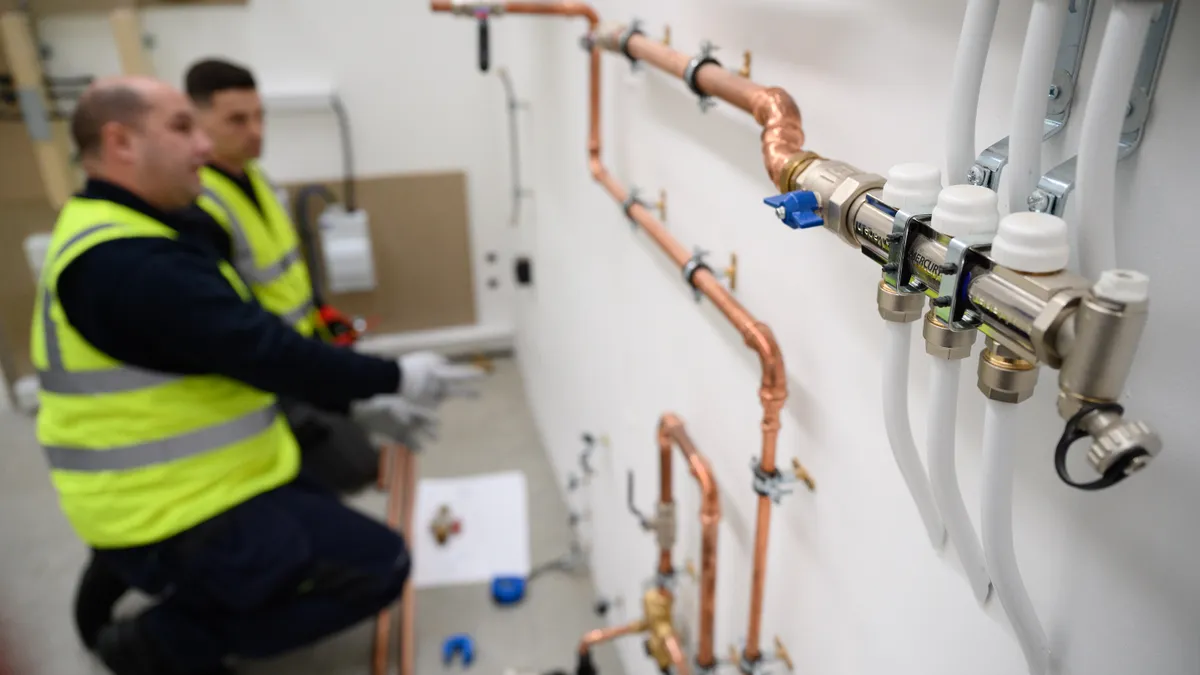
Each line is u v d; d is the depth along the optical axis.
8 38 2.15
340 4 2.38
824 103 0.66
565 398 2.03
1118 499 0.43
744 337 0.78
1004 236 0.36
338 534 1.50
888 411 0.50
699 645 1.05
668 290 1.12
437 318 2.88
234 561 1.38
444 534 1.99
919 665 0.64
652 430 1.29
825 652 0.81
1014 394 0.39
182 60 2.36
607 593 1.76
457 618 1.79
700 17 0.88
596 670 1.45
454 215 2.71
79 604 1.59
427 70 2.50
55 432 1.32
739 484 0.97
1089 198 0.34
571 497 2.04
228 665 1.66
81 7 2.23
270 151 2.50
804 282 0.74
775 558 0.90
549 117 1.78
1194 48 0.36
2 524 2.05
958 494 0.48
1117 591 0.44
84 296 1.21
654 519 1.17
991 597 0.53
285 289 1.86
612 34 1.05
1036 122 0.37
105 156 1.30
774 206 0.54
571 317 1.83
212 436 1.38
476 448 2.40
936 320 0.42
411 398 1.56
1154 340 0.40
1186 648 0.41
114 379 1.27
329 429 2.03
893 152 0.58
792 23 0.69
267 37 2.38
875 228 0.47
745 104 0.71
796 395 0.79
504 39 2.18
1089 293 0.32
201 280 1.25
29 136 2.31
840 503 0.73
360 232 2.54
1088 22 0.41
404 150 2.59
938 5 0.51
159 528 1.35
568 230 1.73
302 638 1.50
